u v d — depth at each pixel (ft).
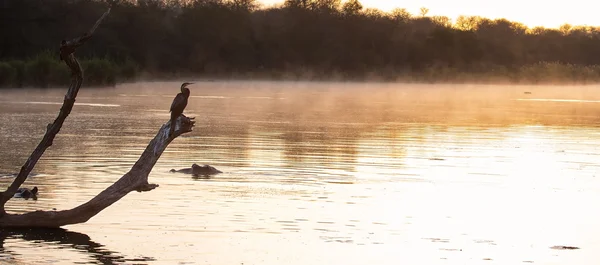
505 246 46.55
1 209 48.85
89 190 61.00
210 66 349.82
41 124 112.88
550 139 105.81
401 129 117.60
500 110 173.68
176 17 364.38
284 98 212.64
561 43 465.88
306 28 382.42
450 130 117.39
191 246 45.42
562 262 43.55
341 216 53.11
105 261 42.39
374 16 403.54
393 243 46.75
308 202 57.41
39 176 66.95
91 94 209.46
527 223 52.31
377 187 64.23
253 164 75.92
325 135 105.81
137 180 50.29
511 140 103.55
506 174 72.54
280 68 369.30
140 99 188.96
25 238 46.78
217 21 356.18
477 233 49.49
